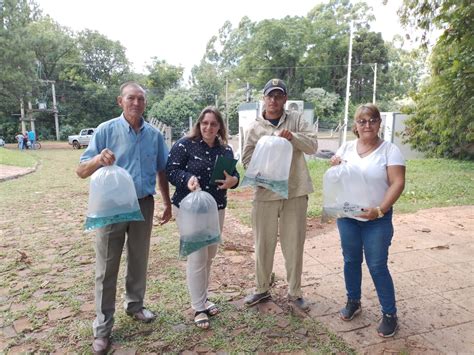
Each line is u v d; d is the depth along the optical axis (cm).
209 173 282
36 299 332
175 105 3322
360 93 4678
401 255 431
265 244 308
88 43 3938
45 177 1140
